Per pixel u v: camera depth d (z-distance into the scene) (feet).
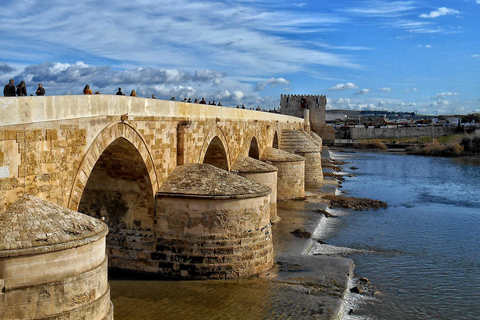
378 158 370.32
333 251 109.60
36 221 46.80
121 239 85.81
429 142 480.23
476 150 402.52
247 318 67.97
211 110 111.75
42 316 44.83
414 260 104.63
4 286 43.09
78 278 47.09
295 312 70.49
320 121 498.69
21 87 61.41
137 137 76.38
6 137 48.16
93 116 63.52
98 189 85.40
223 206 81.92
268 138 182.80
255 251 85.25
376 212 155.12
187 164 93.56
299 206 155.63
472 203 175.52
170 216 83.10
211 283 81.00
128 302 72.43
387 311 76.79
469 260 105.50
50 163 55.01
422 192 200.75
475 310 78.89
